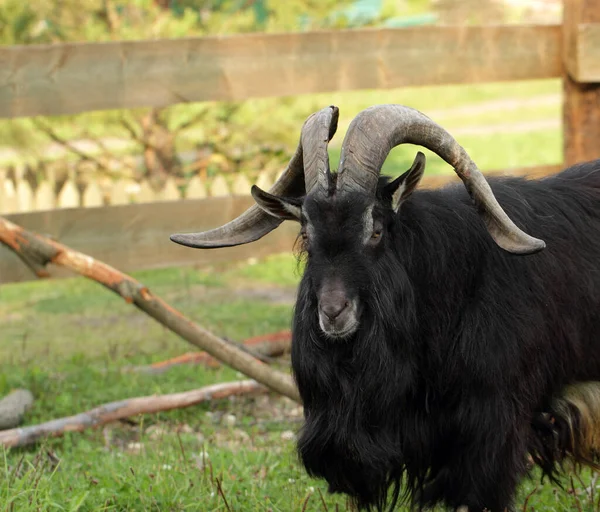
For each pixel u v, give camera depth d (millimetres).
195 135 15242
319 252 4691
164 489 5777
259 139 14734
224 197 9828
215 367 9305
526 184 5570
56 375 8875
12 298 12727
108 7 14570
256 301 11984
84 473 6328
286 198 5039
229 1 15453
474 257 5074
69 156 16859
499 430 5008
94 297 12578
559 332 5254
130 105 9492
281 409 8305
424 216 5035
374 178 4789
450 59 10484
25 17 14367
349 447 5004
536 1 32625
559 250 5324
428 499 5258
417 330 4973
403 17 29156
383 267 4766
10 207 12758
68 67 9219
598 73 10523
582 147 10805
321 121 4996
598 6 10500
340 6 17797
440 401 5094
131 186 14641
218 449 6945
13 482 5801
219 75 9734
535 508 5695
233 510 5707
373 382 4855
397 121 4914
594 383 5551
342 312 4602
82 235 9391
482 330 4992
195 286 12852
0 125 15648
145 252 9633
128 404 7742
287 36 9914
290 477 6312
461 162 4941
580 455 5605
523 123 24844
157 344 10180
